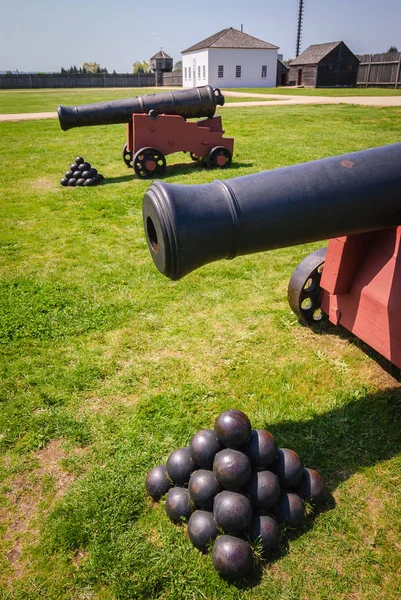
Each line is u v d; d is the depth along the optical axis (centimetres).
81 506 234
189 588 198
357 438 271
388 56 3431
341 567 204
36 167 1002
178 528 221
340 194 238
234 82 4306
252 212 226
